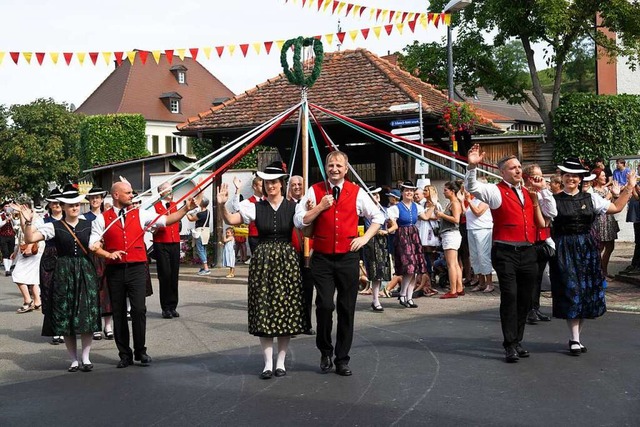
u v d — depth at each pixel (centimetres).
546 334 780
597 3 2200
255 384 606
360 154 1691
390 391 568
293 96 1700
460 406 521
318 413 516
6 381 662
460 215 1202
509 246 656
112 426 507
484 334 793
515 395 545
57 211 882
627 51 2292
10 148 4322
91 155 4544
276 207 632
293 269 623
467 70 2494
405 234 1026
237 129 1642
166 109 5478
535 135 2197
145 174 2958
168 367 693
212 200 1880
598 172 1155
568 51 2439
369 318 937
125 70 5500
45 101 4450
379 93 1596
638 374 596
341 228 624
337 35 1051
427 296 1129
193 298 1232
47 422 523
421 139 1372
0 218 1864
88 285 691
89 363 697
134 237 707
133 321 709
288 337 637
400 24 1055
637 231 1199
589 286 664
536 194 667
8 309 1179
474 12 2317
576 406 513
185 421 511
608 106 2227
